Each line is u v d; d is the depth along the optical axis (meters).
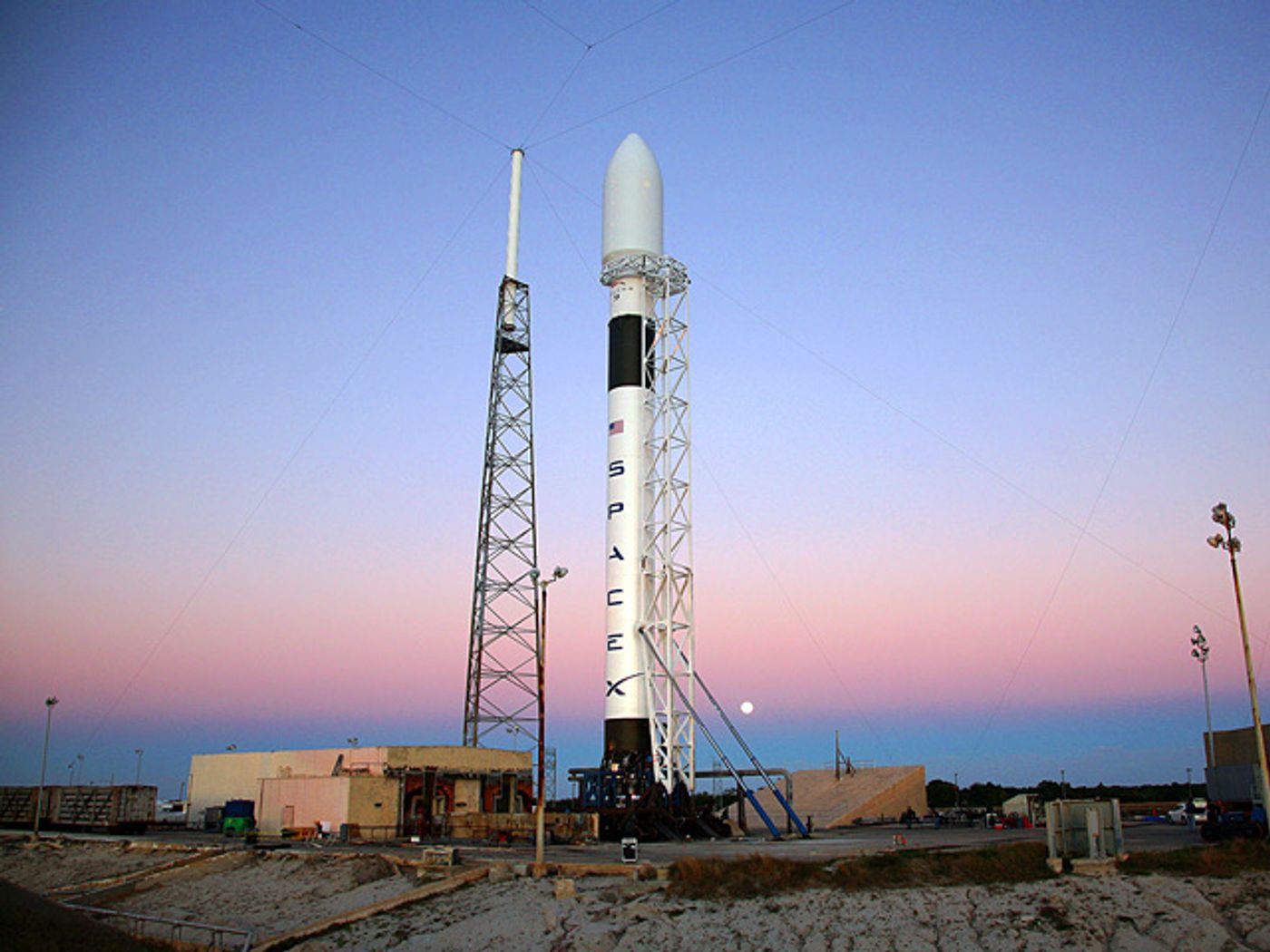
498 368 103.12
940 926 38.44
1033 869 42.41
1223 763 74.50
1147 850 44.91
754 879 43.75
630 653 73.56
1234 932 36.28
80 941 36.97
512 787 85.06
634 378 78.06
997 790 156.75
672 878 45.34
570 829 69.44
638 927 40.97
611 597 75.00
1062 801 43.59
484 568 97.69
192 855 64.75
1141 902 38.41
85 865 67.94
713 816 73.19
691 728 72.12
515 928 42.38
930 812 115.50
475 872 49.03
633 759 71.94
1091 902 38.78
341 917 46.97
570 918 42.44
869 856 46.41
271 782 79.81
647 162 82.81
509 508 99.50
